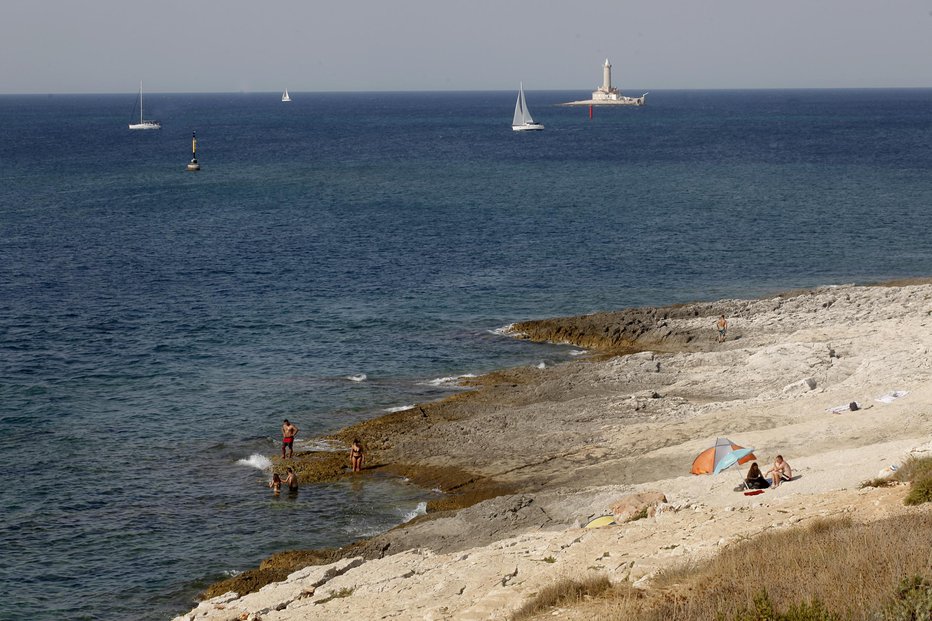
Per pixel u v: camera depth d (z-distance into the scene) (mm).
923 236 148125
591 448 62594
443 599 36844
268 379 83188
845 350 80062
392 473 62875
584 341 93750
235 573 50000
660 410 69438
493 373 83750
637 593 30844
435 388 80938
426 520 54000
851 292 104375
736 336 90125
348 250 139750
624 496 50344
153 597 47625
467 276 123375
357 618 36781
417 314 105062
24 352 89375
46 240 145500
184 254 136375
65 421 72500
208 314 104125
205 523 55875
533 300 111438
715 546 35812
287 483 61125
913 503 37188
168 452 66875
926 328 82938
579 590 32250
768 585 27234
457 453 64562
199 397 78438
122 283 117812
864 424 58812
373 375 84562
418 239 148500
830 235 149625
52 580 49188
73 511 57250
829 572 27609
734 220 164125
